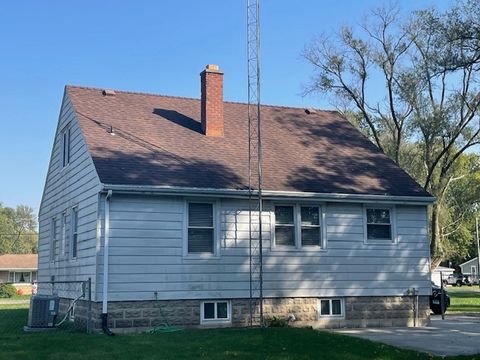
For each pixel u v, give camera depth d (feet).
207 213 57.72
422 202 65.26
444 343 46.70
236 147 66.54
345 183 64.13
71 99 66.69
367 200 62.80
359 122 119.34
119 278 52.90
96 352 37.81
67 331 53.26
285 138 71.97
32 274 246.68
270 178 61.26
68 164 67.31
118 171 54.70
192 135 66.54
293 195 59.21
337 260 61.82
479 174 148.36
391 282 63.72
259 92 59.93
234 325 56.95
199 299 55.77
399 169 71.05
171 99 73.87
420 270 65.10
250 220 59.06
